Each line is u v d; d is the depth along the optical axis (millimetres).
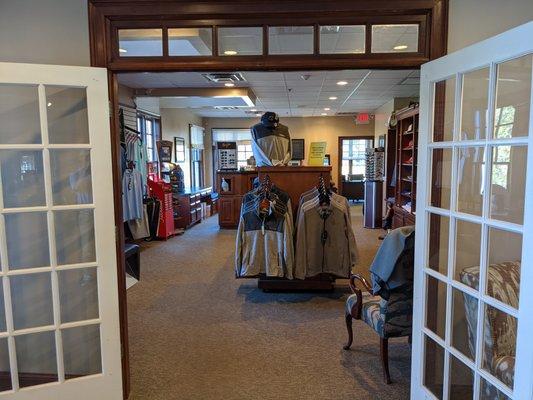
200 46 2246
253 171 7906
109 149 2115
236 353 2857
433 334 2080
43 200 2201
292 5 2051
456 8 2018
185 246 6457
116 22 2113
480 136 1919
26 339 2301
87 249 2271
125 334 2328
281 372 2598
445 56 1919
